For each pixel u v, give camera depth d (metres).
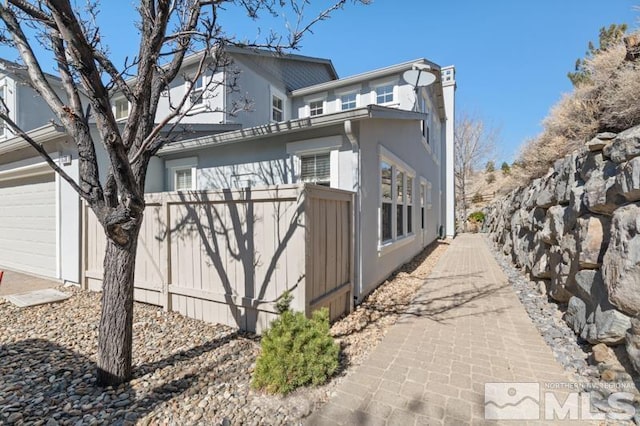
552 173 5.68
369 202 5.87
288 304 3.21
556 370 3.06
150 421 2.32
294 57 12.02
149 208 4.94
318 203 4.11
